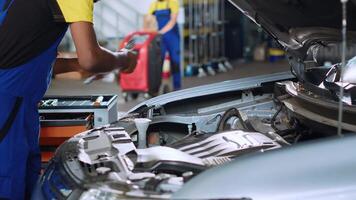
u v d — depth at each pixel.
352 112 2.13
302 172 1.65
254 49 12.30
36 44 2.19
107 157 2.03
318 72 2.56
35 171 2.43
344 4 1.73
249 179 1.62
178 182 1.74
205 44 10.28
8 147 2.22
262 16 2.57
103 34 10.02
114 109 3.14
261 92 2.93
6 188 2.24
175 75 8.15
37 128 2.38
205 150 2.12
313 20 2.48
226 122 2.55
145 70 7.09
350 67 2.28
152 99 2.88
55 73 2.72
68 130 2.88
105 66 2.26
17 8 2.14
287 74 3.04
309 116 2.31
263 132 2.36
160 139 2.58
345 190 1.63
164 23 7.95
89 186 1.79
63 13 2.12
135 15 9.89
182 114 2.74
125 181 1.78
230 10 11.70
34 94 2.29
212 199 1.58
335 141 1.78
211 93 2.88
